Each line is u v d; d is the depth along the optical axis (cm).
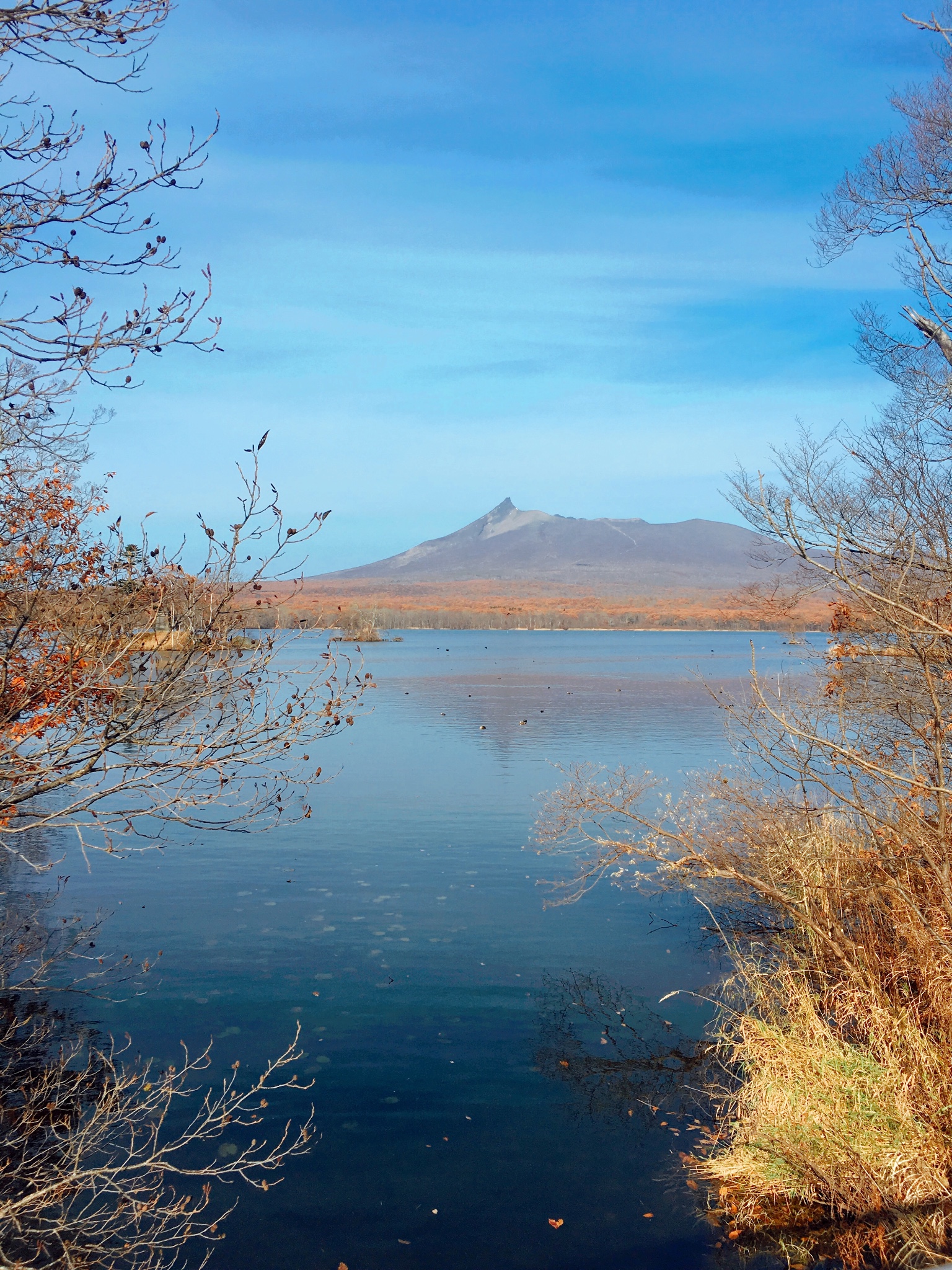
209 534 472
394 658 8438
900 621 644
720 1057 774
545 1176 601
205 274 433
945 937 643
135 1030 807
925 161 927
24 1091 688
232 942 1048
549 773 2222
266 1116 671
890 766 768
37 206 403
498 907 1195
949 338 670
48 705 506
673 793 1777
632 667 6881
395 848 1515
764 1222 551
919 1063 609
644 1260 515
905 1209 540
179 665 486
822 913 805
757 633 18262
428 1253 515
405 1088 715
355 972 956
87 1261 503
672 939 1071
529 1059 767
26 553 506
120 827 1631
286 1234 534
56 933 1074
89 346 415
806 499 658
